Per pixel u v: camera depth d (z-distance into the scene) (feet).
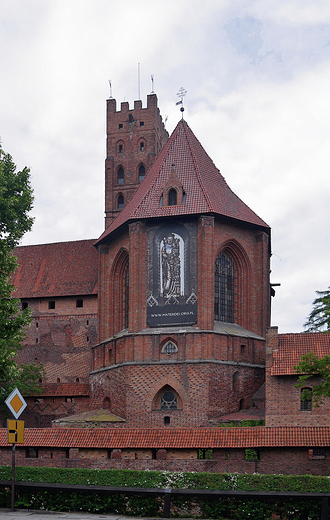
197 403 196.13
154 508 117.29
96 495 118.11
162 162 227.81
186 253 209.15
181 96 241.55
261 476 129.70
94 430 167.32
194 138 236.63
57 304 265.75
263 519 113.29
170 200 214.48
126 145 284.00
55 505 119.14
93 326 258.57
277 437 155.12
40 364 251.39
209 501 115.65
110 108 289.12
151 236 213.87
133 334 205.77
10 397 115.96
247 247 222.07
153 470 147.02
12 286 156.97
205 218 207.92
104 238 233.96
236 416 196.34
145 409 200.23
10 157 174.19
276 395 182.80
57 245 286.25
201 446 156.56
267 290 225.97
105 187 282.77
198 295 205.36
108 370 217.15
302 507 111.65
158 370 201.57
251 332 218.59
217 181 226.38
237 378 204.74
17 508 120.16
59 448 165.58
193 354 199.62
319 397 162.91
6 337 156.56
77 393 236.84
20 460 165.99
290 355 186.19
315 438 152.87
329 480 126.72
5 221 168.45
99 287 237.25
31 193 172.96
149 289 210.79
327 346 185.98
